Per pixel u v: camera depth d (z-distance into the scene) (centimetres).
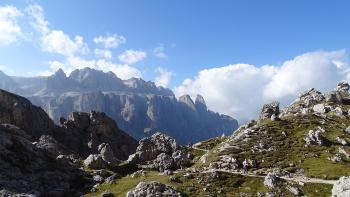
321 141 16950
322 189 11950
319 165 14588
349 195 7838
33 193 11575
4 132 15238
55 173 13975
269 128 18538
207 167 15275
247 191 12031
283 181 12531
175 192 10919
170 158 16575
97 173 14788
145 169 16025
